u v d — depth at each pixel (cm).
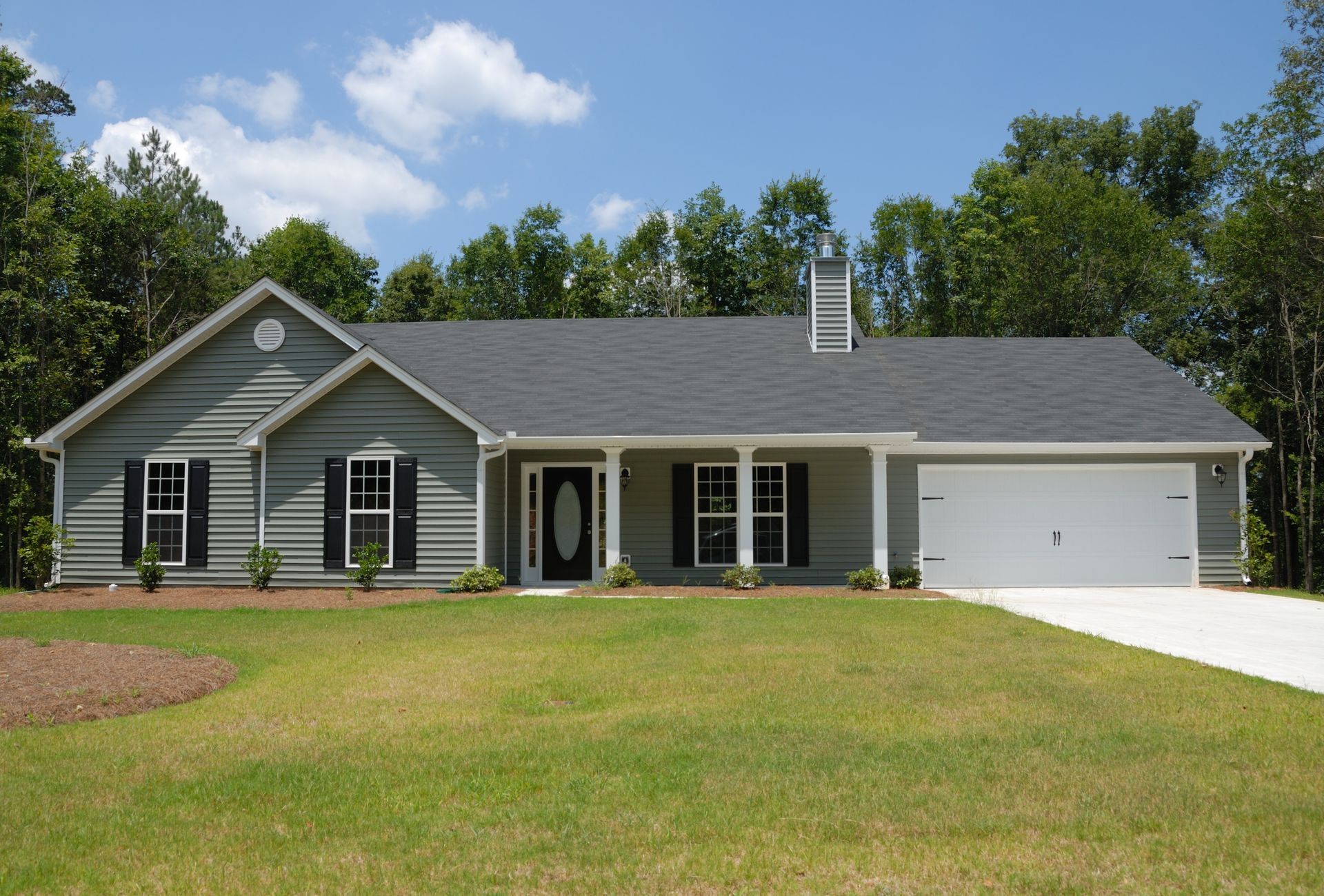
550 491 1852
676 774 602
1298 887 435
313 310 1759
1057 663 962
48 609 1476
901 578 1733
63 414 2548
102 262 2959
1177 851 478
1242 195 2750
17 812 549
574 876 453
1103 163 4712
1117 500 1870
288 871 463
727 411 1783
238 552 1734
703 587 1702
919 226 4206
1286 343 2686
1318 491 2498
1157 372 2125
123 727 745
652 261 4366
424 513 1669
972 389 2047
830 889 438
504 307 4647
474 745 678
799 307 4141
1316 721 725
